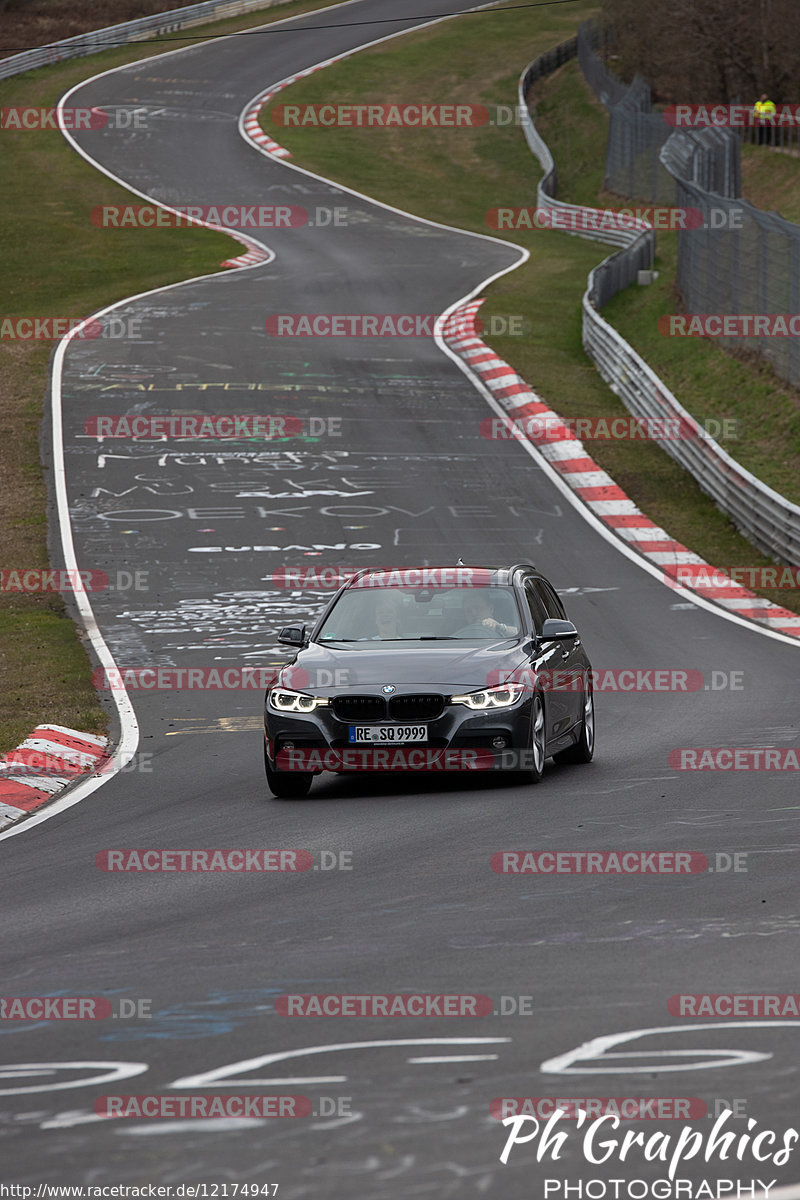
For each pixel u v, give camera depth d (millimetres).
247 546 85500
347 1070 17359
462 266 182750
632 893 26328
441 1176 14211
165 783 41875
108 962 23156
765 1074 16766
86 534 88250
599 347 133625
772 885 26500
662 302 151250
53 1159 14898
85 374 129500
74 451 106750
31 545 86188
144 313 155000
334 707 38188
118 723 52344
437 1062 17531
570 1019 19078
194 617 71875
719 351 128375
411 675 38469
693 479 102750
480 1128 15383
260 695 57000
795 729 45688
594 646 65000
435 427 113750
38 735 47594
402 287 168750
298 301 160375
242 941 24125
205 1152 14938
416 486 98875
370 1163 14555
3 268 181125
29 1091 17062
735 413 113688
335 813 36156
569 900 26000
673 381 126250
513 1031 18656
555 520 92000
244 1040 18734
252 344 140250
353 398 121688
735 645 64438
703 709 51250
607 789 37656
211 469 102250
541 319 154125
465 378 129250
